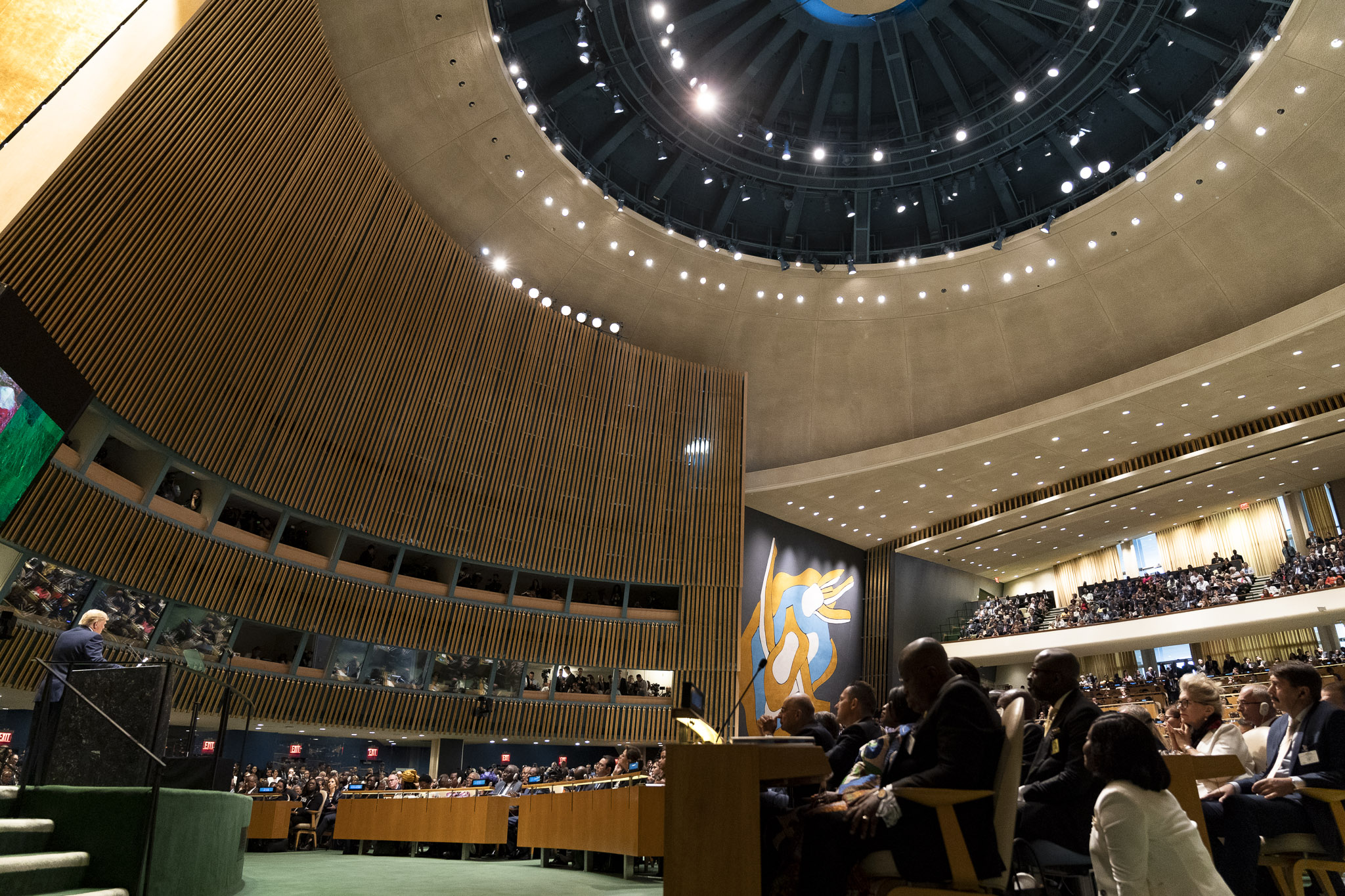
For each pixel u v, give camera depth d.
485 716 15.62
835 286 19.38
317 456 13.41
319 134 12.90
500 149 16.12
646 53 15.77
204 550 11.94
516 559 16.41
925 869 2.44
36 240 9.01
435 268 15.57
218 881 5.15
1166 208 16.78
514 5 15.18
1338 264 16.03
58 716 4.90
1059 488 22.06
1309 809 3.42
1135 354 18.50
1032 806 3.29
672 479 18.70
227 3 10.59
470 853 10.23
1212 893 2.65
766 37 17.11
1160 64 16.08
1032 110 16.64
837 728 4.71
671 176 18.20
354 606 14.14
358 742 16.72
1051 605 25.80
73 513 10.00
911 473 20.84
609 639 17.34
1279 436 18.89
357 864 8.65
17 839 3.80
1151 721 3.39
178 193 10.61
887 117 18.19
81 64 4.15
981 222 19.16
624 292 19.12
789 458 21.12
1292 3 13.49
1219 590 20.28
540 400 17.34
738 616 18.19
